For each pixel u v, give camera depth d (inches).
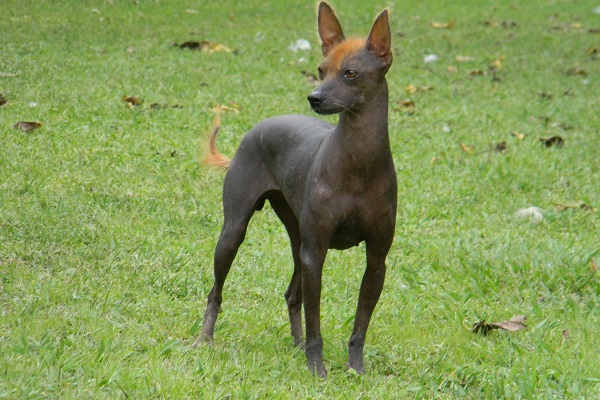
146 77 685.3
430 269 463.5
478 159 620.1
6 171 484.4
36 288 371.9
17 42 720.3
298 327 376.2
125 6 916.0
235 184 357.7
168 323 368.2
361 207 318.0
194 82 692.1
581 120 727.7
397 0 1144.2
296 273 374.6
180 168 536.4
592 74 872.3
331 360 354.9
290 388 319.9
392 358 362.3
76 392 284.5
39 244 413.1
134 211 472.1
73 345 320.2
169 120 605.9
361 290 341.1
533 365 361.7
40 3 864.9
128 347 329.7
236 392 303.0
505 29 1048.2
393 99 729.6
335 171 315.9
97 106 606.9
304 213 324.2
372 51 314.0
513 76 844.6
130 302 379.6
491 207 544.7
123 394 288.5
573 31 1066.1
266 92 694.5
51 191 472.1
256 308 398.3
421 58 874.1
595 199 572.1
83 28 804.0
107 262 413.1
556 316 425.1
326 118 650.8
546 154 637.9
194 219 478.9
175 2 973.2
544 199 563.8
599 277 464.1
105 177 504.7
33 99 597.6
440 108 718.5
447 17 1085.1
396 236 494.3
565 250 480.4
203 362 326.6
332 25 336.2
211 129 406.3
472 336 398.9
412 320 406.6
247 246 463.8
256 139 358.9
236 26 906.1
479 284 448.1
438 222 518.0
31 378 285.9
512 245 490.3
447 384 345.4
